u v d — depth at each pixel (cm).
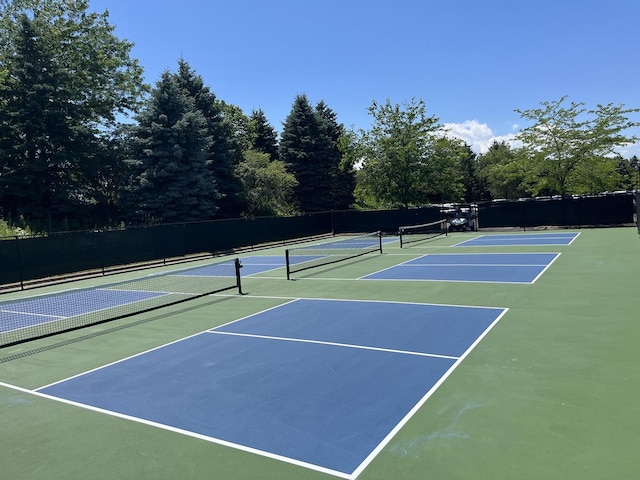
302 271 1831
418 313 1016
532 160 3419
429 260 1912
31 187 2680
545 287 1208
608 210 2933
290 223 3509
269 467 444
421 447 462
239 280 1437
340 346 814
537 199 3222
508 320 915
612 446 442
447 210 3412
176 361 794
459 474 411
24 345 974
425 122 3900
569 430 477
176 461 466
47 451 505
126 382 709
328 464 444
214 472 441
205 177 3269
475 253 2047
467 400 563
